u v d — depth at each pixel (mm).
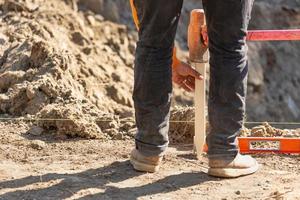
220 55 6734
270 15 20562
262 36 7621
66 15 15305
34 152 7938
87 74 12422
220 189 6781
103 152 7957
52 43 12312
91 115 8984
